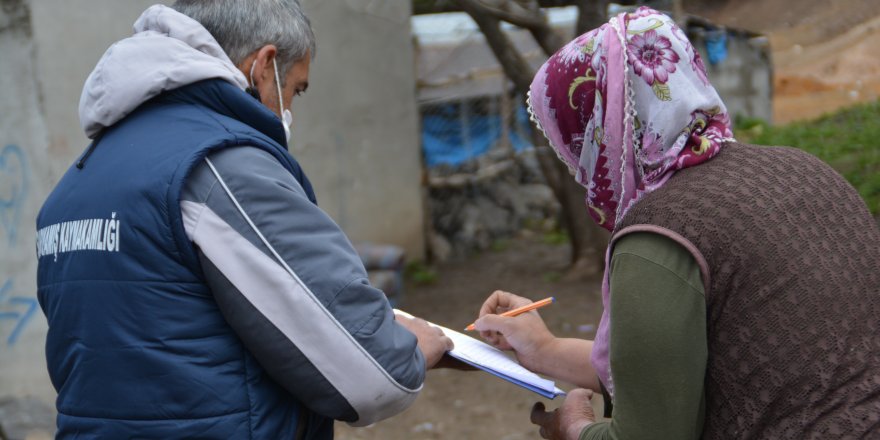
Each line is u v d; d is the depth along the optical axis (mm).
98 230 1641
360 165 7840
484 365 1856
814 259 1450
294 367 1601
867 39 14523
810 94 15305
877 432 1376
